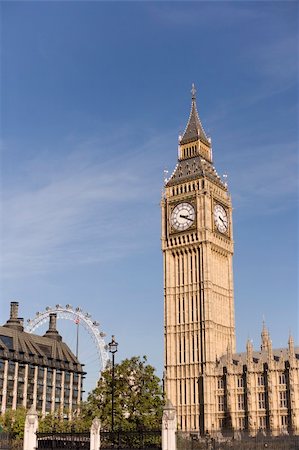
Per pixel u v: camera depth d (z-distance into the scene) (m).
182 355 157.25
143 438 65.56
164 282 166.12
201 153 174.25
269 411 140.62
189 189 169.25
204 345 153.75
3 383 191.00
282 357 143.88
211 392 149.50
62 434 70.62
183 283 162.75
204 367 152.00
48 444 70.81
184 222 166.12
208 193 165.88
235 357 155.12
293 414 137.38
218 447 95.06
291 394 138.62
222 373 150.62
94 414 91.88
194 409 151.12
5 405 189.50
